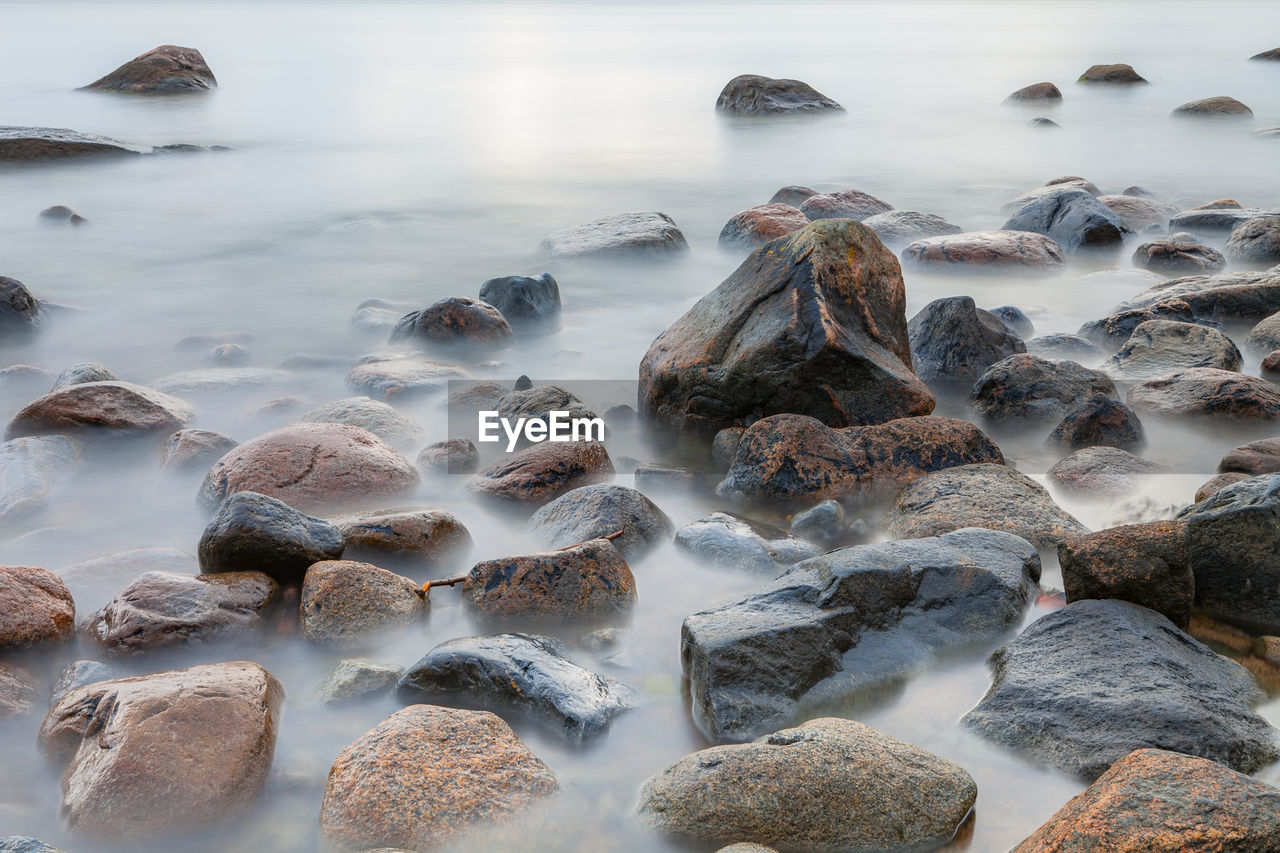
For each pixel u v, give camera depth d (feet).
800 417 23.03
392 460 22.21
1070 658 14.44
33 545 19.86
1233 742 12.64
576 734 13.34
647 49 191.31
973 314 30.50
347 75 142.20
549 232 54.75
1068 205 50.16
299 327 37.88
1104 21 282.97
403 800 11.68
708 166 76.33
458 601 17.52
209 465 23.22
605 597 16.81
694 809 11.76
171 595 15.99
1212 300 34.68
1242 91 118.32
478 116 102.32
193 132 90.02
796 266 25.84
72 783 12.30
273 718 13.58
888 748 12.48
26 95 112.16
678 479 22.90
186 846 11.82
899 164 76.95
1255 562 16.46
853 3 532.32
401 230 55.16
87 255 49.16
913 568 16.21
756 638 14.37
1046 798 12.50
